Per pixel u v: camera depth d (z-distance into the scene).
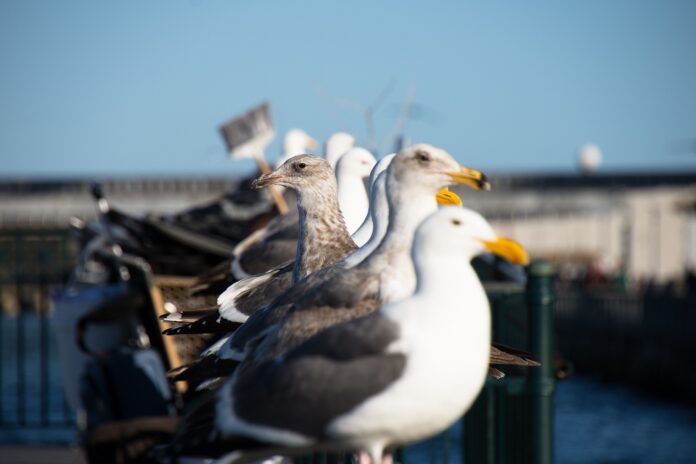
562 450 31.64
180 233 11.13
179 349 10.41
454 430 23.86
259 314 6.03
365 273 5.67
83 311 12.05
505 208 79.25
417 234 4.96
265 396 5.00
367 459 5.05
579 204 79.06
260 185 6.87
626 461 29.62
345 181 8.36
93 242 13.57
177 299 10.77
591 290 62.81
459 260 4.90
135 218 11.38
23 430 14.71
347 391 4.86
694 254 77.12
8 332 32.81
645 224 79.62
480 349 4.87
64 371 12.36
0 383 16.52
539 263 8.98
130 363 10.33
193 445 5.14
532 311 9.00
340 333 4.99
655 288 57.84
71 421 14.59
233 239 12.01
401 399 4.81
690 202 70.50
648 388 49.09
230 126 11.72
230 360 5.95
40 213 66.00
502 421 9.05
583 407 43.00
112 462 9.42
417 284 5.00
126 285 11.33
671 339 47.50
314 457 8.03
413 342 4.83
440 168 5.77
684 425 37.19
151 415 10.04
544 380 8.97
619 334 53.78
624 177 79.25
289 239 9.08
